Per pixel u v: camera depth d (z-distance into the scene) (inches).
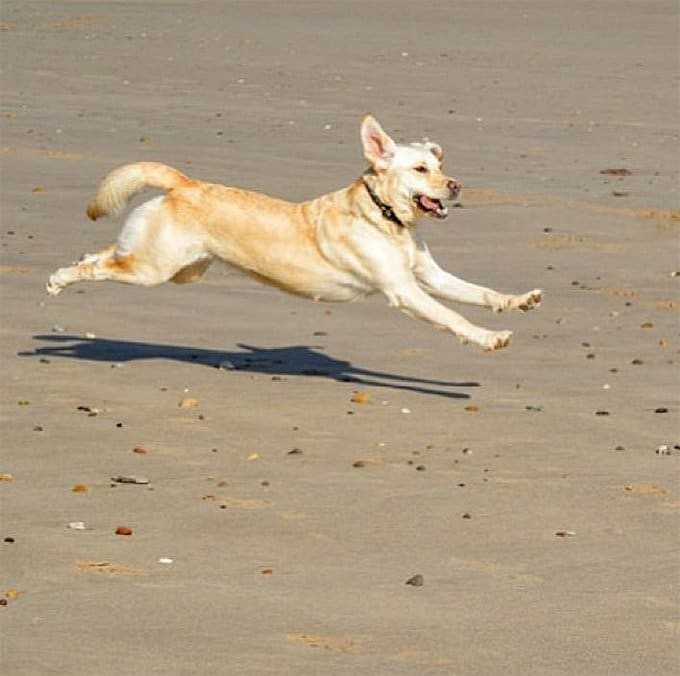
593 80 1438.2
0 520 400.5
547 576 369.1
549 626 335.6
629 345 619.5
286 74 1453.0
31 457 458.0
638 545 393.4
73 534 390.9
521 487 440.1
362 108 1259.2
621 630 334.0
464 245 804.6
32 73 1421.0
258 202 567.2
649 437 493.4
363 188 552.7
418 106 1274.6
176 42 1680.6
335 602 347.3
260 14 2021.4
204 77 1424.7
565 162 1035.9
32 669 303.3
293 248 561.3
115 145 1053.8
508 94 1347.2
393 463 462.3
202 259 573.9
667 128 1183.6
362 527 402.3
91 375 557.3
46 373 557.6
